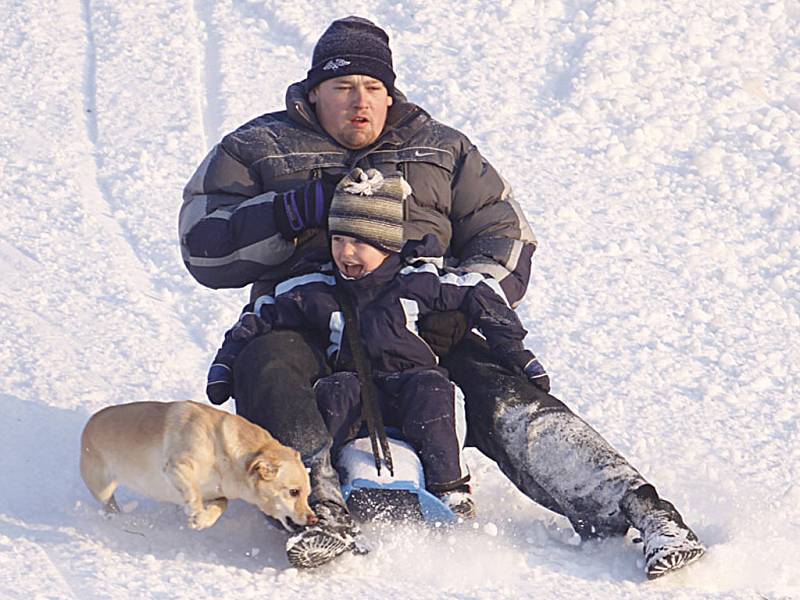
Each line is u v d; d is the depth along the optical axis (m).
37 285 16.92
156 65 24.67
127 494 11.71
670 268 18.91
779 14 27.64
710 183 21.52
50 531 10.82
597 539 11.21
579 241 19.45
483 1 27.25
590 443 11.19
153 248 18.48
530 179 21.27
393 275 11.58
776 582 10.70
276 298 11.73
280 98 23.67
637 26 26.42
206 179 12.48
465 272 12.05
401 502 10.84
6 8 26.92
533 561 10.92
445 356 11.98
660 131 22.97
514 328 11.65
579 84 24.17
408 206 12.38
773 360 16.47
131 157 21.28
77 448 12.69
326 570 10.38
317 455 10.72
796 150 22.67
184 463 10.20
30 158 20.97
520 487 11.51
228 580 10.02
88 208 19.53
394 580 10.33
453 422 11.10
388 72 12.48
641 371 15.88
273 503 10.22
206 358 15.55
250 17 26.95
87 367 14.71
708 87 24.59
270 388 11.04
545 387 11.66
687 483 13.01
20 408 13.39
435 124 12.80
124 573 10.04
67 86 23.72
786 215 20.58
